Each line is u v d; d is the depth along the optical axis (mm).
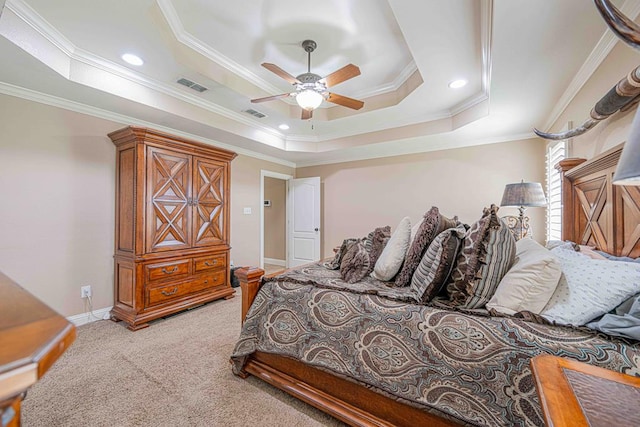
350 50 2719
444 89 3041
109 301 3014
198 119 3406
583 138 2248
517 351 1100
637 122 540
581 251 1734
